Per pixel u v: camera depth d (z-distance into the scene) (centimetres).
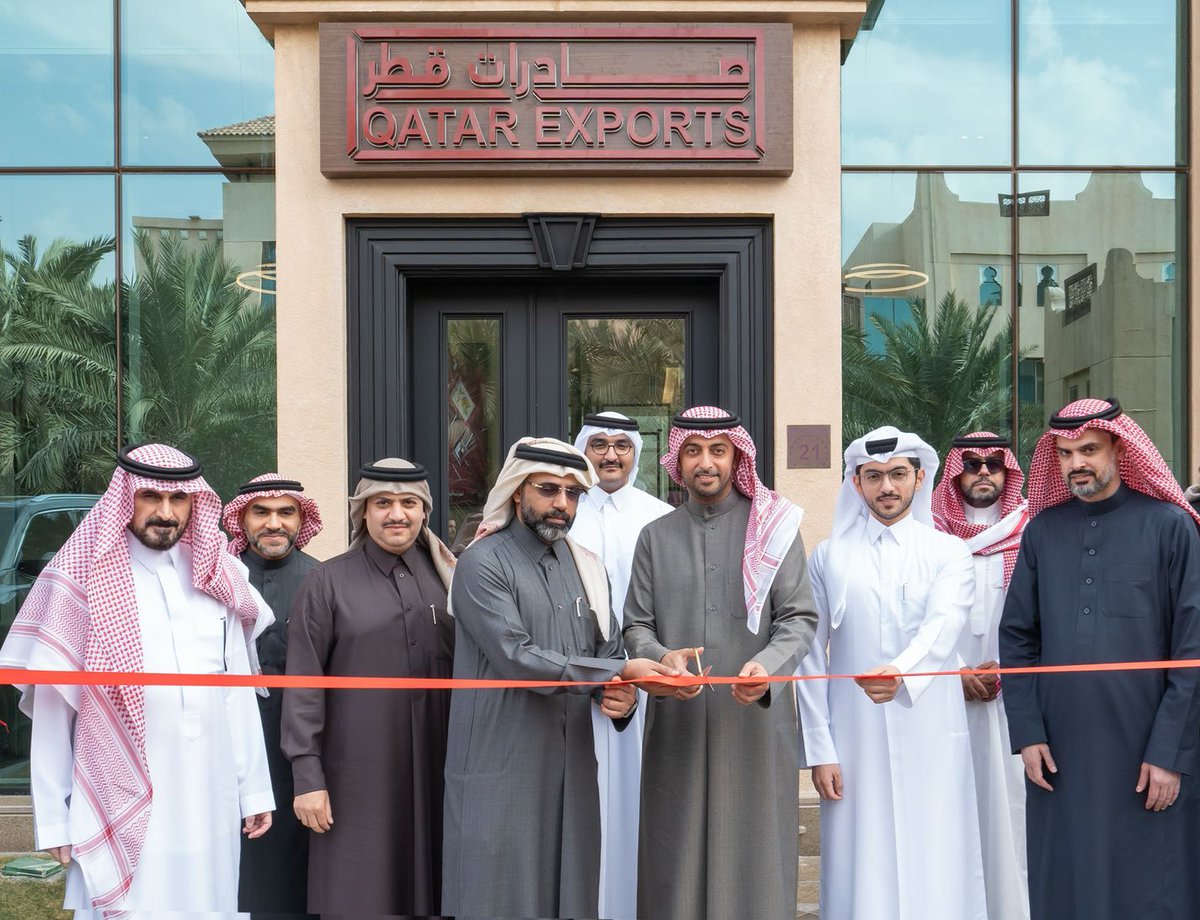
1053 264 593
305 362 521
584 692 321
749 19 522
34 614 302
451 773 323
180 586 316
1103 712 325
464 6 514
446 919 317
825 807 370
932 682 362
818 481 528
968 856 360
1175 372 593
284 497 394
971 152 594
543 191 526
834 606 376
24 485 596
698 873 335
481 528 335
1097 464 335
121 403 593
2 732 583
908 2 594
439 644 352
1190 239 590
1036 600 354
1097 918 321
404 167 515
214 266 596
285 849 360
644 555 360
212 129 598
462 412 564
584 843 322
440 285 559
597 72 518
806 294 529
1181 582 325
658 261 535
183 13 599
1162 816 319
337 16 514
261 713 364
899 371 591
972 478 455
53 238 598
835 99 528
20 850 548
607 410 565
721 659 342
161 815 297
